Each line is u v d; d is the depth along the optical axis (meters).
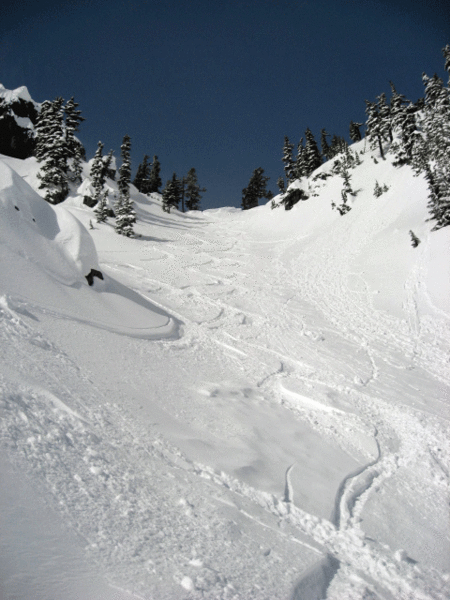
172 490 4.79
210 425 7.65
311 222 47.31
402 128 41.03
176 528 3.98
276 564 4.01
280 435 8.24
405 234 27.11
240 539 4.27
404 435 9.45
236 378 11.73
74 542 3.05
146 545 3.47
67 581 2.55
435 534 5.84
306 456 7.58
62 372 6.82
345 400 11.06
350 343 16.66
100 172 50.97
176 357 11.95
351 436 9.08
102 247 33.06
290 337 17.03
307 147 64.81
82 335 9.77
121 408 6.60
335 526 5.53
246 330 17.56
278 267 32.19
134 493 4.30
